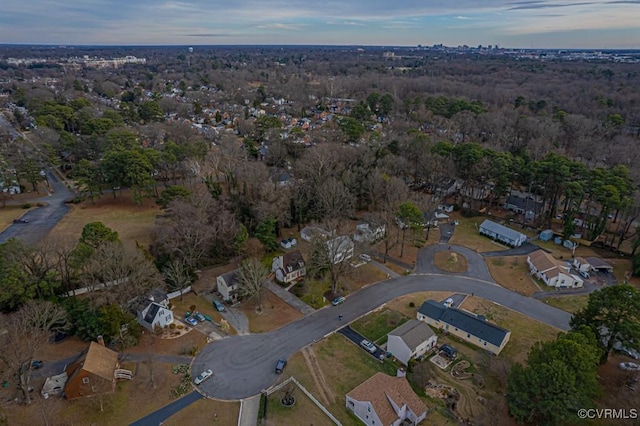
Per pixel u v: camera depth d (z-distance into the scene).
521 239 85.00
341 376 50.28
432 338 54.97
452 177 103.25
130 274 60.62
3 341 46.31
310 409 45.28
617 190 80.12
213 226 74.31
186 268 68.38
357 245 72.81
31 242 78.88
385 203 87.81
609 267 74.88
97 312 54.75
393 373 50.94
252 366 51.53
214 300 65.12
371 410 42.47
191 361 52.25
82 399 45.50
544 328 59.91
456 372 51.25
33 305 50.66
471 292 68.88
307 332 58.31
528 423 43.28
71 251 61.44
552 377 39.94
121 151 101.56
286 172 109.12
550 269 71.62
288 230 90.31
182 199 80.25
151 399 46.12
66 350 52.62
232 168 103.31
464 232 91.19
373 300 66.38
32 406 44.31
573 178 90.12
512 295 68.19
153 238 76.00
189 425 42.97
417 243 84.50
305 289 68.44
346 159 102.12
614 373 50.75
